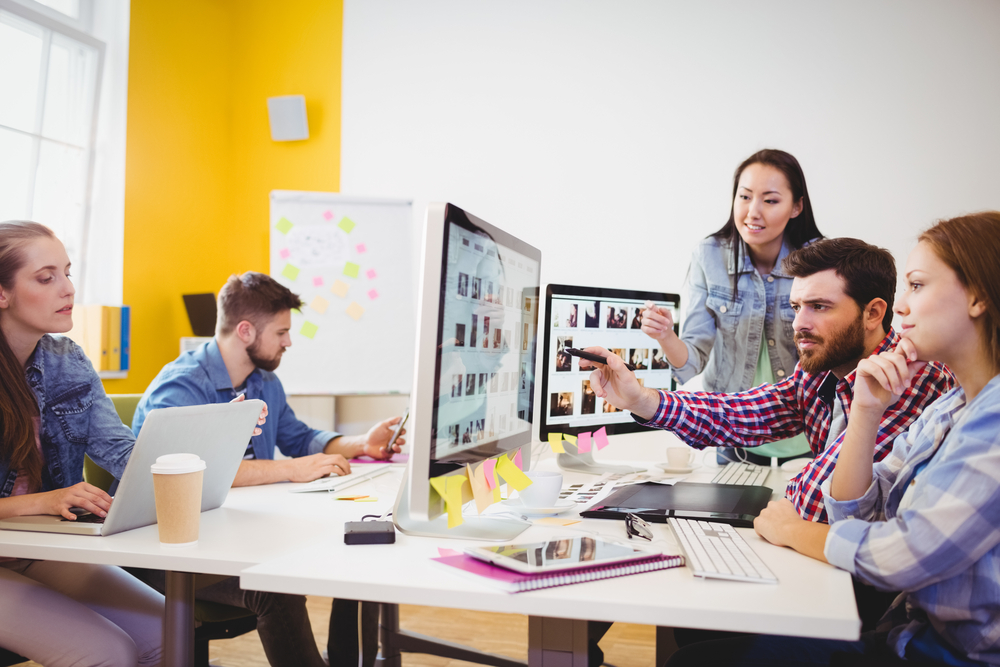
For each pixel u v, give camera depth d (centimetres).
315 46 348
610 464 202
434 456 95
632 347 201
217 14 356
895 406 141
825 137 290
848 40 289
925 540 84
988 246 90
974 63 278
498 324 119
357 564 93
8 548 108
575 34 316
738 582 86
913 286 97
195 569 100
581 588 83
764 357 292
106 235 314
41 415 147
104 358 290
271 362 204
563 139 317
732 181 298
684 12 304
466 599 82
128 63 311
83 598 132
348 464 176
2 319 141
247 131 359
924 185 283
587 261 314
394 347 323
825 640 111
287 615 149
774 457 264
